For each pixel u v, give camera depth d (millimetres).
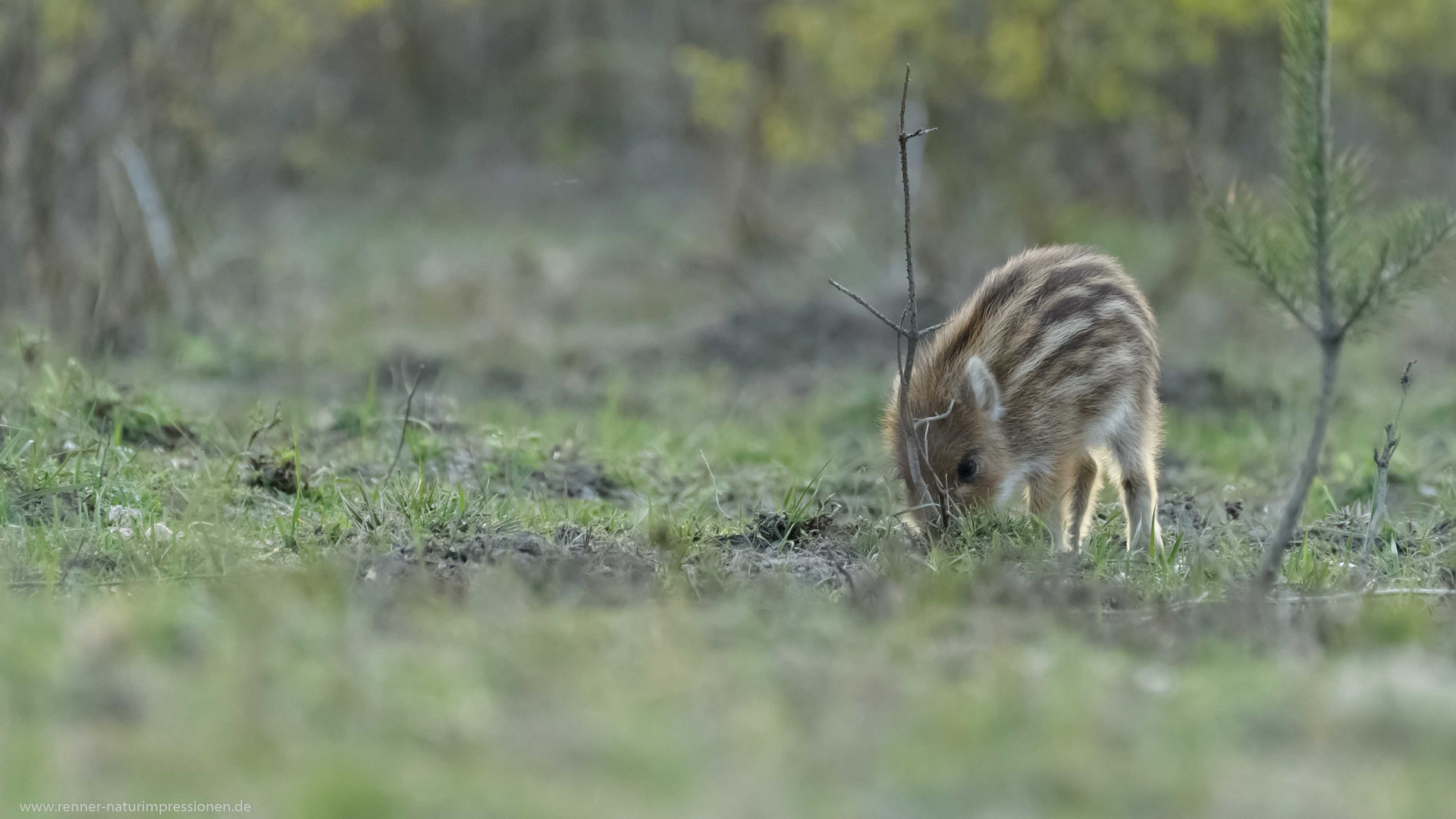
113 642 6215
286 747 5289
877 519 11078
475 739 5383
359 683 5816
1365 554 9609
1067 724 5547
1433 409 16938
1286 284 7875
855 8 21578
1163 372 18266
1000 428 11125
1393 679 6020
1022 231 23484
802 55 24188
